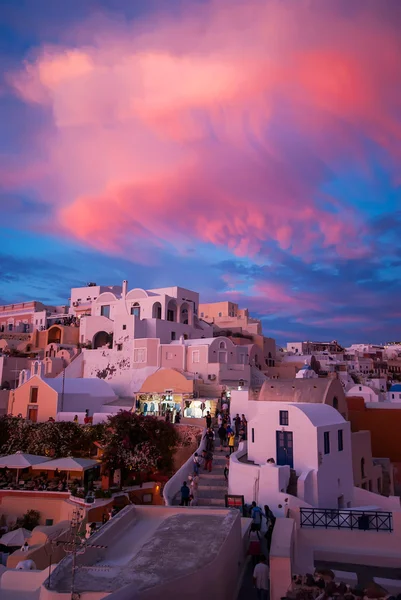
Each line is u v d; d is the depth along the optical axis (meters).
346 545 16.05
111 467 33.16
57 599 8.95
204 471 29.08
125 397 57.38
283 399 29.64
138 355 63.50
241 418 39.06
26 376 50.78
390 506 25.83
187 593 9.74
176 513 14.87
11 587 14.52
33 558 22.42
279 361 88.94
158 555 11.03
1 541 27.44
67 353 69.00
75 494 31.36
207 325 81.62
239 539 14.26
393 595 12.84
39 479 33.97
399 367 131.25
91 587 9.27
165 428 35.81
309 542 16.28
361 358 121.38
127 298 75.81
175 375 48.16
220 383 54.78
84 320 75.62
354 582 13.95
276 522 15.38
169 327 69.94
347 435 27.14
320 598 11.87
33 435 39.22
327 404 28.05
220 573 11.12
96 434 38.06
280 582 12.62
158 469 34.97
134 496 33.03
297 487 23.08
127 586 8.64
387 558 15.37
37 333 80.75
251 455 26.81
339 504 25.77
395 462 36.19
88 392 50.62
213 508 15.02
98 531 12.76
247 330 93.44
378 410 37.19
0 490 32.66
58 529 26.70
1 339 80.94
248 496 23.30
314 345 135.75
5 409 55.25
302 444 24.86
